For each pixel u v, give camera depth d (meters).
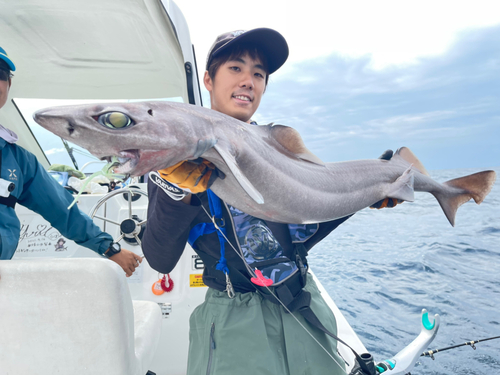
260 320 1.22
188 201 1.20
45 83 3.36
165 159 0.90
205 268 1.43
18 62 3.11
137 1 2.52
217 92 1.41
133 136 0.83
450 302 5.29
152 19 2.67
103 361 1.03
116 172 0.84
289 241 1.40
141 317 1.60
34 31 2.81
